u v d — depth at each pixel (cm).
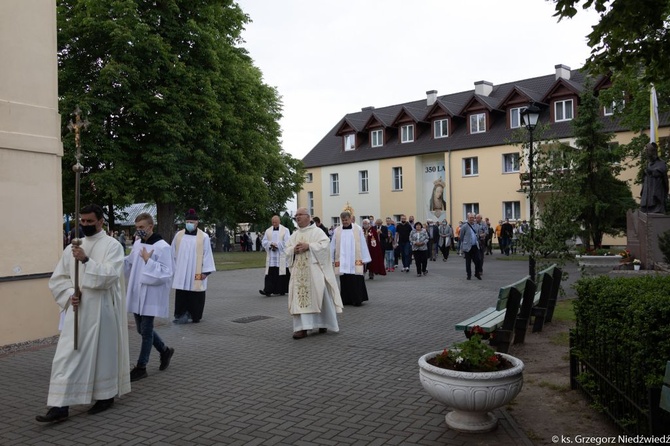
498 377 452
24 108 947
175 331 984
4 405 591
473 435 473
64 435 500
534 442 458
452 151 4047
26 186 940
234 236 4825
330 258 934
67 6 2444
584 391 552
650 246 1652
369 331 948
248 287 1680
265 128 3067
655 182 1720
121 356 581
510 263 2372
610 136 2497
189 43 2480
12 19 939
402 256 2066
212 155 2533
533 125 1177
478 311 1137
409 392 602
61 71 2314
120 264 572
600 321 494
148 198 2502
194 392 618
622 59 637
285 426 507
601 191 2459
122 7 2245
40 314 952
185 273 1062
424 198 4278
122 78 2203
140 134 2416
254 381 658
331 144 5084
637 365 409
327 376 672
